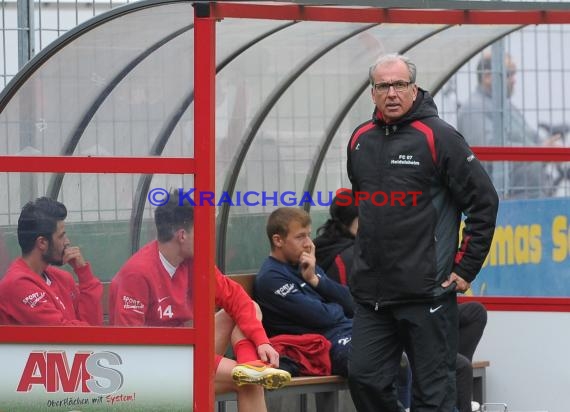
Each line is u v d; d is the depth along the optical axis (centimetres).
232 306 2175
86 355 1970
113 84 1981
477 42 2480
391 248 1984
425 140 1975
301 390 2214
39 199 1991
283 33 2311
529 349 2544
